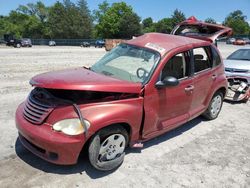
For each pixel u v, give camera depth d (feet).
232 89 26.53
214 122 20.76
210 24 21.04
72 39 240.53
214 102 20.58
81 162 13.50
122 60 15.42
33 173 12.44
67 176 12.41
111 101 12.35
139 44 15.94
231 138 18.02
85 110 11.66
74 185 11.85
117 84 12.53
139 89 13.15
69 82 11.85
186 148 16.11
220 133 18.74
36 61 54.75
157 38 16.49
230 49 133.18
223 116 22.29
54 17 263.08
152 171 13.41
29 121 12.19
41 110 11.93
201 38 19.77
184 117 16.72
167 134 17.84
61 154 11.31
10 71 38.99
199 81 17.25
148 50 15.20
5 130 16.69
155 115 14.24
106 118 11.77
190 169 13.89
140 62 14.76
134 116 12.96
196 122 20.45
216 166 14.38
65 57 68.54
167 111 15.12
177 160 14.62
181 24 22.25
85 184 11.98
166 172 13.44
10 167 12.76
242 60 30.60
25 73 37.78
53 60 58.59
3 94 24.79
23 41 150.10
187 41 16.96
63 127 11.30
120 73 14.58
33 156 13.79
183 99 16.01
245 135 18.69
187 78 16.17
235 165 14.64
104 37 278.46
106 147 12.46
